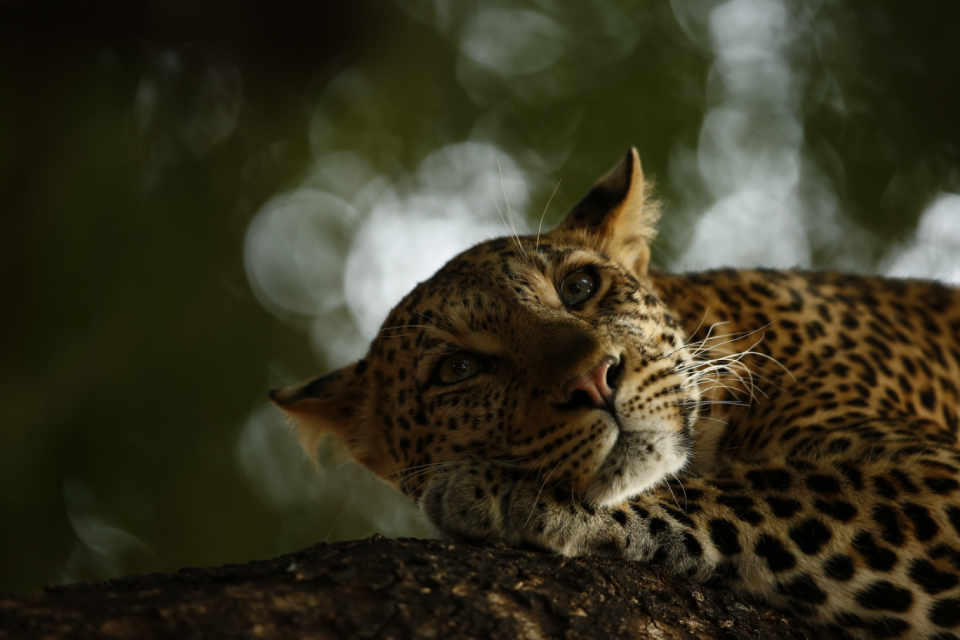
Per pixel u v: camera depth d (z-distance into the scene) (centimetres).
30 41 1209
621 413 479
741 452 604
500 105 1393
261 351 1377
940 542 449
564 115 1339
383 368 605
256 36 1238
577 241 634
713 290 656
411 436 570
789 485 475
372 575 335
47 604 294
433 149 1432
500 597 347
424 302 573
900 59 1316
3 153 1284
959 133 1298
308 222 1482
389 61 1382
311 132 1475
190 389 1302
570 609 356
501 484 477
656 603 388
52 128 1300
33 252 1263
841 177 1282
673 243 1172
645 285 613
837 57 1320
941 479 464
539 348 499
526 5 1422
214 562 1238
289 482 1316
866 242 1309
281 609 306
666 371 511
